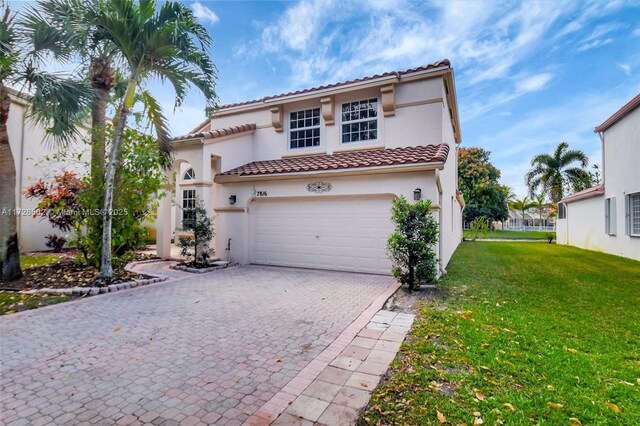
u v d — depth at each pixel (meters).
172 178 13.37
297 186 11.68
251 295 7.95
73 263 10.71
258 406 3.39
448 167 13.81
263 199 12.49
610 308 6.86
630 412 3.26
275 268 11.76
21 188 14.18
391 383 3.80
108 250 8.95
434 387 3.70
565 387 3.71
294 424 3.09
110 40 8.76
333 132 13.38
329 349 4.81
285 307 6.95
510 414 3.21
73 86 8.73
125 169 9.87
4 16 8.16
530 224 50.50
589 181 29.42
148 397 3.55
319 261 11.50
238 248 12.72
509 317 6.19
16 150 14.07
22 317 6.18
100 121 10.54
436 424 3.07
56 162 14.45
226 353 4.68
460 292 8.20
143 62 9.19
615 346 4.90
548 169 30.53
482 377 3.91
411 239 8.32
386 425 3.07
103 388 3.73
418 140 11.99
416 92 12.09
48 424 3.09
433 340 5.11
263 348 4.86
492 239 30.11
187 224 11.82
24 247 14.42
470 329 5.50
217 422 3.13
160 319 6.14
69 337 5.24
